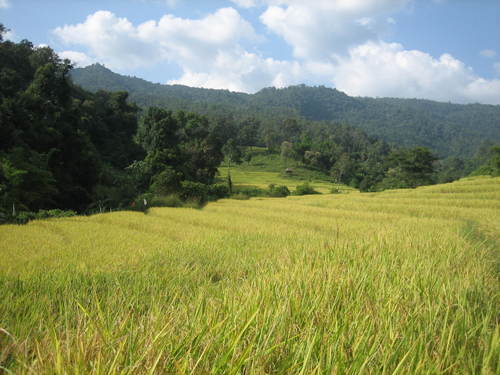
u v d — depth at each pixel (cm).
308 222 2070
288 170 12144
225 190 5738
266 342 190
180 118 9931
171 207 3800
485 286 397
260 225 1986
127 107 8800
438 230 1380
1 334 238
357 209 3250
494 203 3066
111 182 4838
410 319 254
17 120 3809
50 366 148
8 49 6059
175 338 197
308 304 279
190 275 726
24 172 3023
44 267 944
